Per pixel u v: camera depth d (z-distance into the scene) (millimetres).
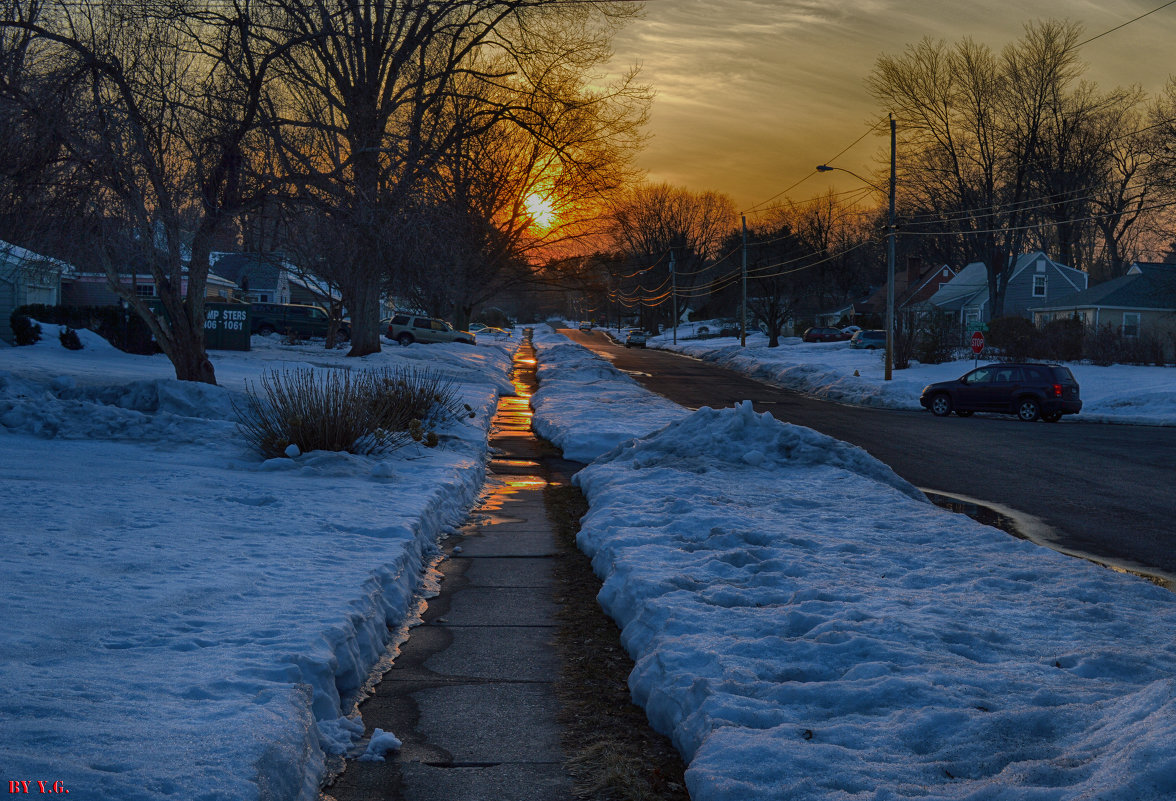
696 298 136875
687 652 5570
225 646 5105
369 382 17750
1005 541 9094
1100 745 3859
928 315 64250
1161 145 55438
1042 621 6379
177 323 18078
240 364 28750
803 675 5207
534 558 9586
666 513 10219
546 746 4941
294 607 5980
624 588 7363
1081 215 72625
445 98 25156
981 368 30172
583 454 17984
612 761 4707
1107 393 32781
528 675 6094
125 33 16516
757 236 103312
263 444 13383
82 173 15461
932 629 6020
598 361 44938
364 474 12312
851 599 6812
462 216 20609
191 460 12664
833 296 114625
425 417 17984
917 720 4387
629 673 6105
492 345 63062
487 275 47688
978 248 64312
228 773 3387
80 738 3547
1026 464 17609
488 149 32906
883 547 8828
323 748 4633
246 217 19016
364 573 7102
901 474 16234
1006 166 61875
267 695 4324
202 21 17656
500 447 19328
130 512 8695
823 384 40969
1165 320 53906
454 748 4887
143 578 6410
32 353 26406
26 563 6473
